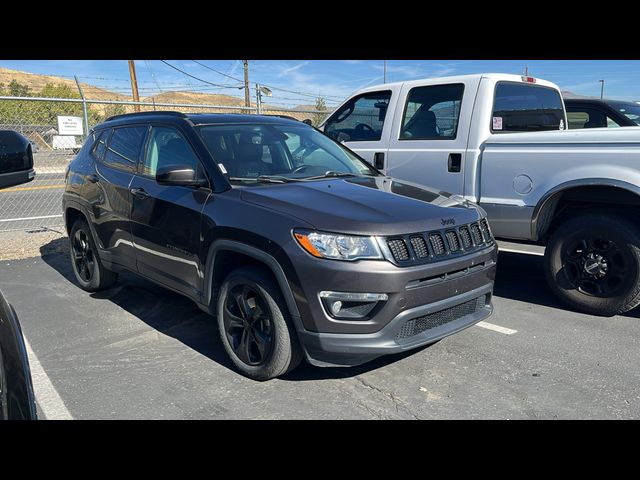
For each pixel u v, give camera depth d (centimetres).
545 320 482
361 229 321
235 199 373
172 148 445
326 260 318
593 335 446
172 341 443
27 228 923
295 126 505
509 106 573
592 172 451
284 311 343
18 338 229
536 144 487
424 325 342
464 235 367
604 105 825
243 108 1292
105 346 434
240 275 363
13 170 248
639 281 454
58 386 367
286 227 334
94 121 1783
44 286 598
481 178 529
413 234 334
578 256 488
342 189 391
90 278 561
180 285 422
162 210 426
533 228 495
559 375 377
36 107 1498
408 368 388
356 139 660
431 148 573
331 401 344
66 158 1574
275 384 367
